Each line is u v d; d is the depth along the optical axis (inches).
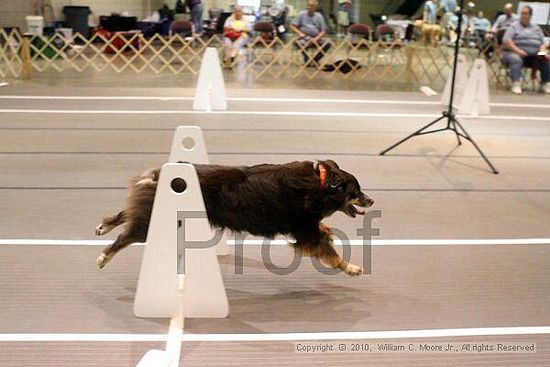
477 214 222.1
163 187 138.9
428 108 425.1
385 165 280.4
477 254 187.2
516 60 507.5
